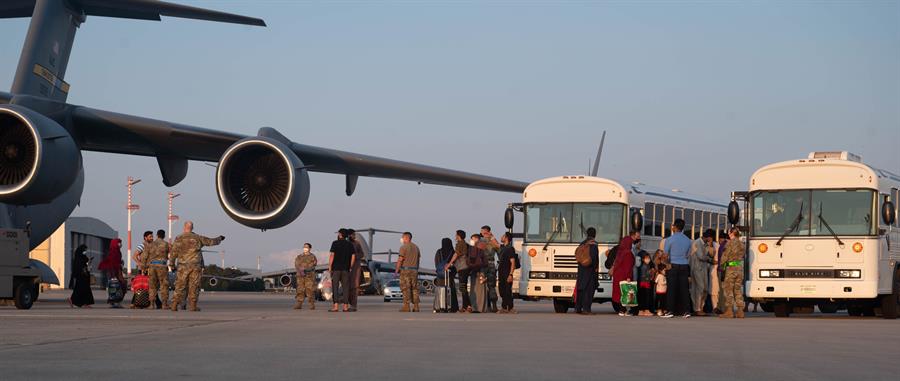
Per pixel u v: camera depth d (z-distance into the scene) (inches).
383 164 872.9
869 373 329.1
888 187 794.2
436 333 515.5
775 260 772.0
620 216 881.5
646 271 853.8
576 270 872.9
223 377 297.4
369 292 2174.0
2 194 707.4
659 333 540.1
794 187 773.9
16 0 849.5
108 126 791.1
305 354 378.6
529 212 895.7
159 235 857.5
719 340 486.0
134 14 813.9
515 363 352.5
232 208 772.6
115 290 905.5
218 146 820.0
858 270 753.0
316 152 837.8
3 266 789.2
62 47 853.8
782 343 468.8
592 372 324.2
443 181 932.0
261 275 2778.1
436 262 868.6
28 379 286.4
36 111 751.7
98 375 298.7
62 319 633.0
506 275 873.5
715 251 907.4
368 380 294.5
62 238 2440.9
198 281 799.7
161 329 526.3
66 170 727.7
